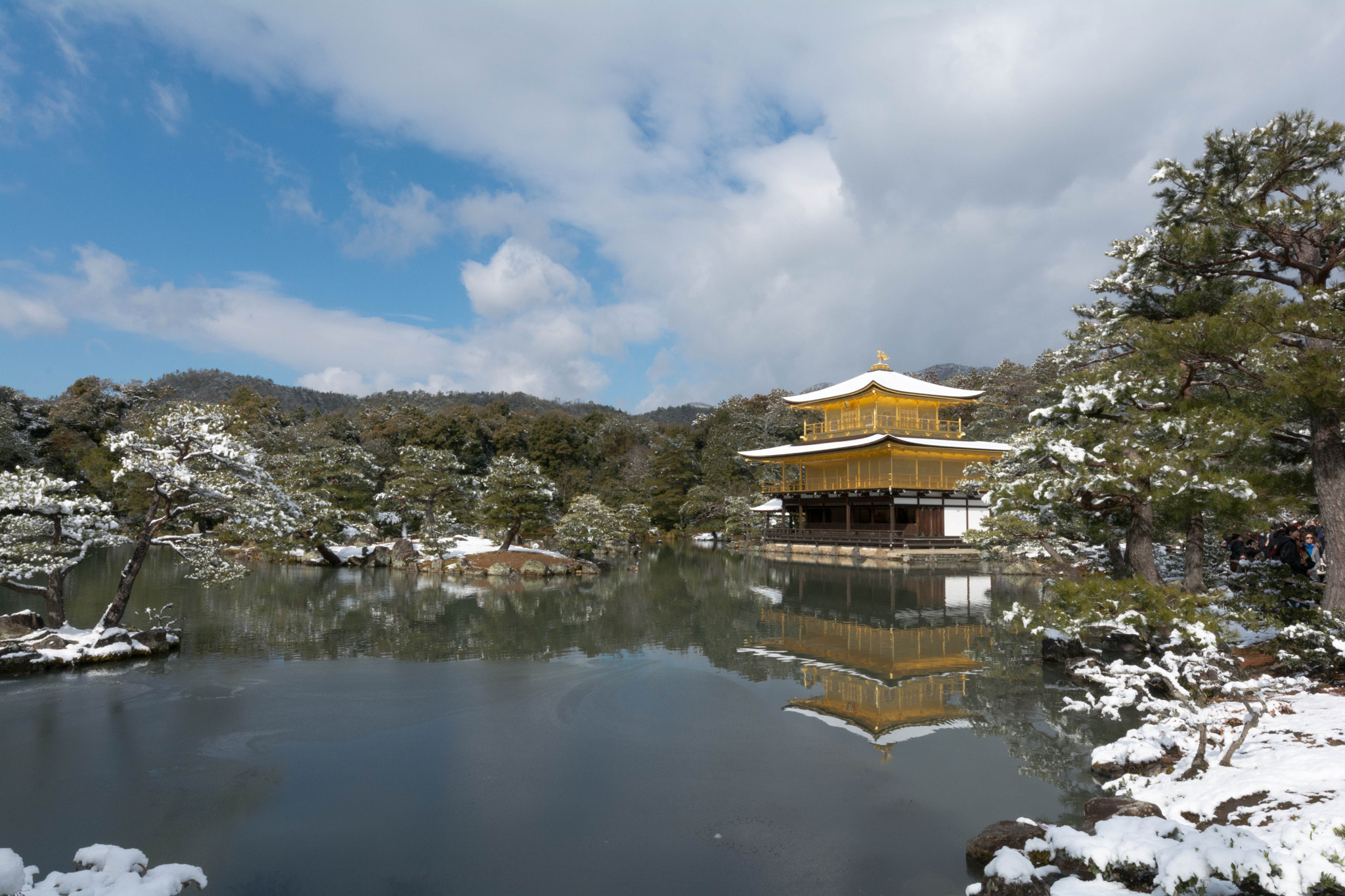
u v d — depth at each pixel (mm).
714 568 38875
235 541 41500
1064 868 6098
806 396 54500
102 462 53781
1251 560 18531
